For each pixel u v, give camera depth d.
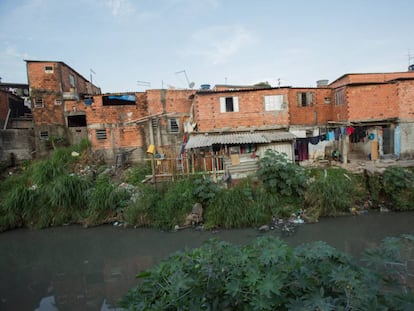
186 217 11.34
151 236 10.61
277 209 11.27
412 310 2.59
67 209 12.55
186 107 19.31
